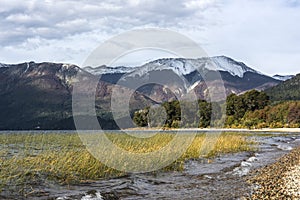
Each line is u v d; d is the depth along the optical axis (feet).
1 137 118.01
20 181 54.65
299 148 122.31
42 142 100.99
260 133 213.66
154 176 65.31
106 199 49.14
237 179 64.85
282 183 59.77
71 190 52.70
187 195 52.60
